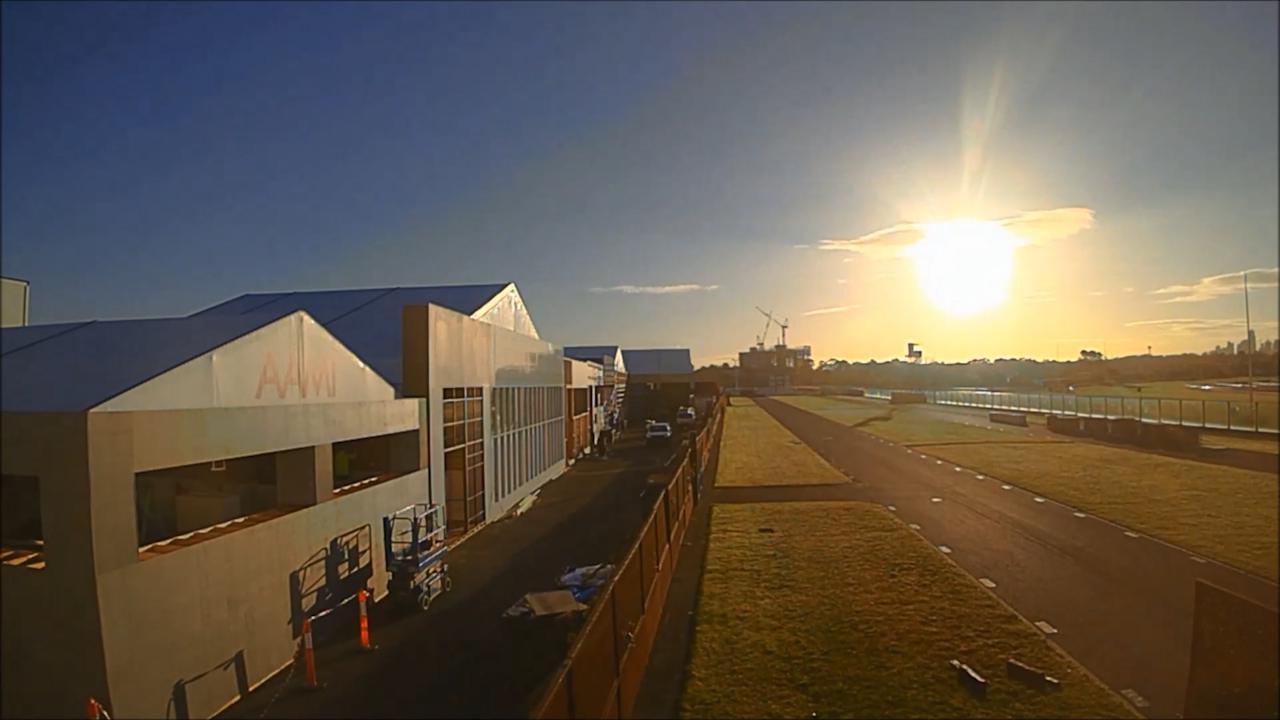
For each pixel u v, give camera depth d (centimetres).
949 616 1031
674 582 1248
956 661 872
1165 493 2008
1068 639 941
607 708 646
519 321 2675
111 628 710
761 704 781
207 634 847
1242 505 1817
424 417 1536
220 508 1006
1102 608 1060
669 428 4253
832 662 884
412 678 937
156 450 780
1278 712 651
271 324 1002
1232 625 703
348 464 1473
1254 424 3375
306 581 1055
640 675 845
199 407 852
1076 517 1727
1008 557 1364
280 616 988
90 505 699
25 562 720
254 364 962
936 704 766
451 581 1388
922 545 1466
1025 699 772
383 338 1777
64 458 705
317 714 846
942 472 2548
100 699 696
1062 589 1155
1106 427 3584
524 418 2453
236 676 892
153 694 759
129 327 857
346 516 1175
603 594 686
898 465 2767
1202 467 2508
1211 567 1273
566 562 1516
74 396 733
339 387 1198
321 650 1039
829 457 3073
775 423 5081
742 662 895
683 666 889
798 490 2238
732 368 13362
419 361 1567
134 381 769
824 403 8175
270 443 980
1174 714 734
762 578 1254
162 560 782
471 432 1881
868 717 744
